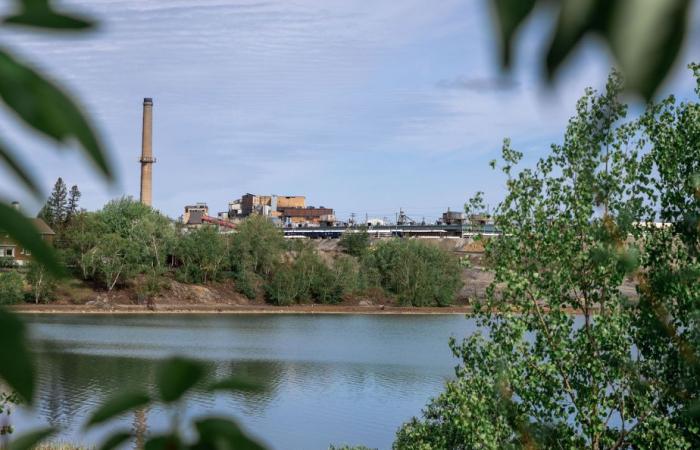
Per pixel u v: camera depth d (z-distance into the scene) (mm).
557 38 310
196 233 102750
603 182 11078
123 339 62188
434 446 14836
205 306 94938
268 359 55094
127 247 91438
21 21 376
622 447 12000
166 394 482
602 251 3078
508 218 13344
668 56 304
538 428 11758
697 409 1749
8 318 383
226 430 475
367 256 109188
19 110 375
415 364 53875
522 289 12789
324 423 35031
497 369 12516
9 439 548
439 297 103938
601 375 11977
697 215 4934
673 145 10922
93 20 386
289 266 104562
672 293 5023
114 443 478
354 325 82125
